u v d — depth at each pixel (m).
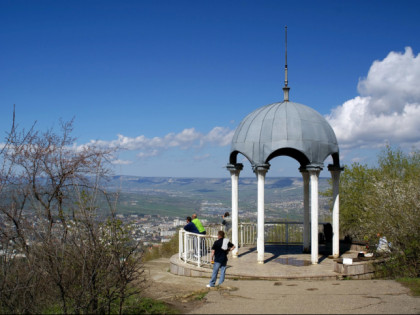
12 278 8.27
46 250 7.94
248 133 13.81
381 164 23.88
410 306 8.41
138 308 8.19
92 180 8.65
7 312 7.95
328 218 24.89
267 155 13.30
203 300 8.93
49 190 9.40
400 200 12.60
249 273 11.97
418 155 23.36
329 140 13.73
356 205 23.00
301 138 13.16
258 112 14.29
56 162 9.74
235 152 14.78
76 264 7.93
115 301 8.41
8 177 9.52
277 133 13.24
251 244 18.05
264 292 9.77
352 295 9.41
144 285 10.79
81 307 7.43
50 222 8.53
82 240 7.65
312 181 13.32
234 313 7.86
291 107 13.81
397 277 11.85
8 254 8.56
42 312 7.83
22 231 8.57
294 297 9.21
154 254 18.67
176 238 19.94
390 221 12.53
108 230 7.56
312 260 13.37
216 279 11.31
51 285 8.24
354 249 16.44
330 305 8.48
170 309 8.17
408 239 12.16
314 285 10.73
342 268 11.89
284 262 13.80
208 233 16.41
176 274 13.10
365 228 14.26
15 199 9.08
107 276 7.69
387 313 7.91
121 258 7.63
